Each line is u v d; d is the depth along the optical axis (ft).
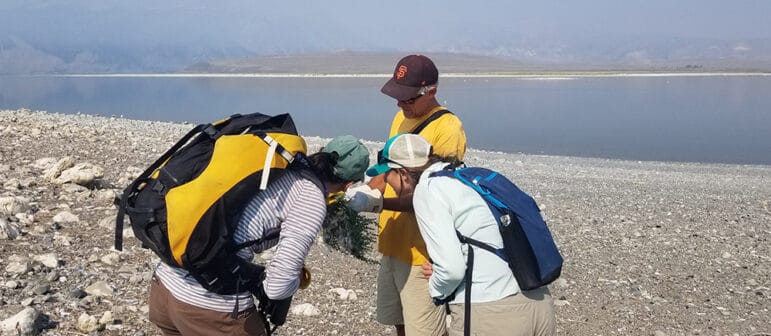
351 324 22.84
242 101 248.32
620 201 51.26
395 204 15.79
